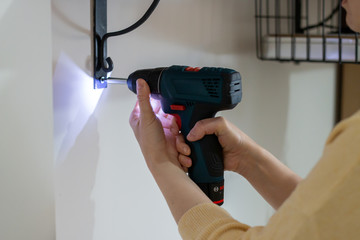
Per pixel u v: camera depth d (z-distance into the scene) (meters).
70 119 0.71
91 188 0.77
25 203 0.77
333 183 0.37
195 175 0.67
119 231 0.84
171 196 0.59
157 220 0.92
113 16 0.75
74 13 0.68
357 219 0.36
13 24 0.70
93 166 0.77
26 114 0.74
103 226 0.81
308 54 0.98
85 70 0.71
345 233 0.37
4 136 0.75
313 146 1.35
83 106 0.73
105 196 0.80
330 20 1.31
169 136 0.70
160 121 0.69
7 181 0.76
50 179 0.76
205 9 0.94
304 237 0.38
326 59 0.96
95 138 0.76
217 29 0.97
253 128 1.12
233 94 0.62
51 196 0.76
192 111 0.66
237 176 1.09
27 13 0.69
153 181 0.90
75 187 0.74
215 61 0.98
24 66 0.72
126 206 0.85
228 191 1.07
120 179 0.83
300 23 1.19
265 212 1.22
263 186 0.74
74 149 0.73
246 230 0.48
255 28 1.07
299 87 1.25
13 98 0.73
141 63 0.82
